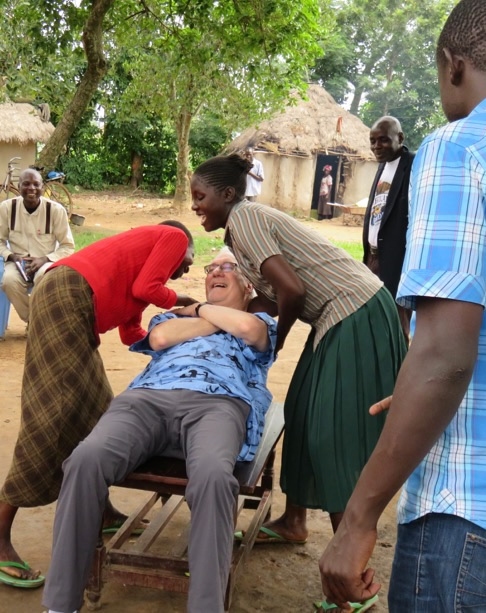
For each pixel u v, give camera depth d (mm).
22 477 2916
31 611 2834
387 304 2959
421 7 32844
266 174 23266
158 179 29297
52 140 10805
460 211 1391
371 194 5703
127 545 3318
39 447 2900
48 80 13742
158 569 2713
